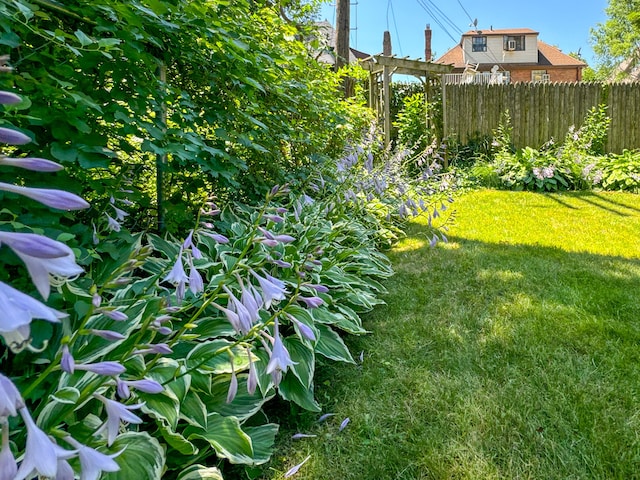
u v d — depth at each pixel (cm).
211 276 193
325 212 295
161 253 212
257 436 140
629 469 133
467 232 425
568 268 312
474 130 848
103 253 177
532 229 431
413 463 138
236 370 140
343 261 288
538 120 839
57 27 171
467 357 199
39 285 50
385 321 240
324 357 202
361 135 425
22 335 48
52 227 144
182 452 121
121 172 191
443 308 254
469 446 144
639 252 352
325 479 133
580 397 167
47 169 56
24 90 139
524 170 692
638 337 211
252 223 237
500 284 285
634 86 811
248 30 262
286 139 294
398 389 177
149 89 188
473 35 2984
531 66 2948
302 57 307
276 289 114
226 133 225
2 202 134
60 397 105
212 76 235
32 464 53
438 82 848
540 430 150
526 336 216
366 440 149
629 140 828
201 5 199
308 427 158
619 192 637
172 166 228
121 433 111
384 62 727
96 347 128
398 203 367
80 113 152
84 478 64
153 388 85
